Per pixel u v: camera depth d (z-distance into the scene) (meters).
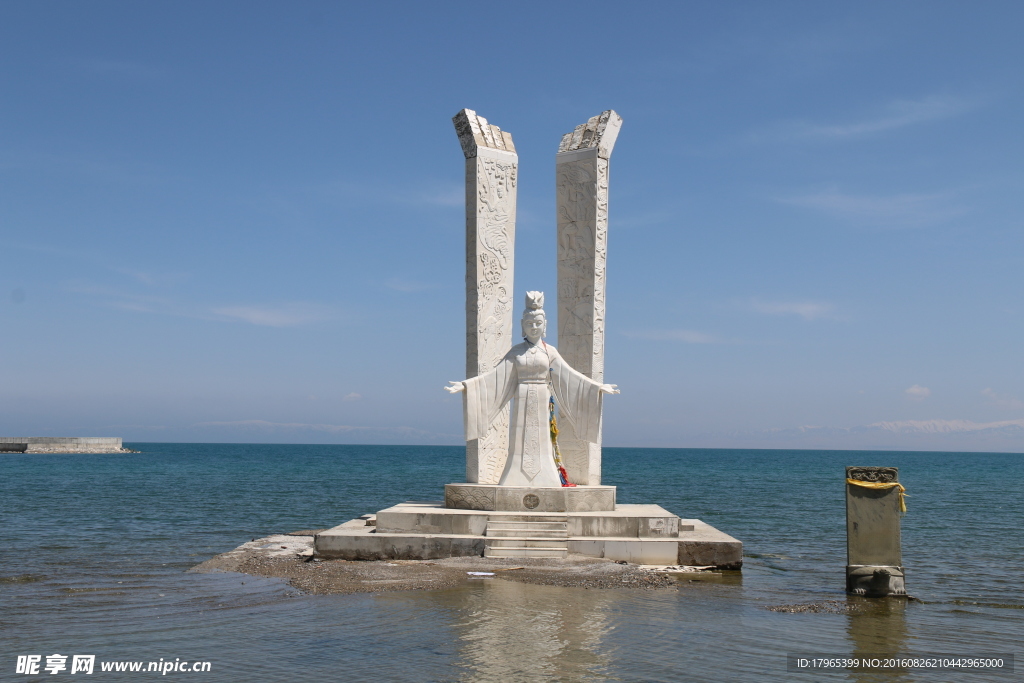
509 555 14.98
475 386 17.38
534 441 17.14
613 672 8.08
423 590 12.22
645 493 40.38
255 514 27.06
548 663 8.36
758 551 18.67
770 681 7.95
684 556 15.13
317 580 13.05
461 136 18.94
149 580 13.55
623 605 11.34
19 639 9.35
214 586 12.85
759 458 151.38
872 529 12.55
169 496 35.16
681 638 9.50
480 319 18.66
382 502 32.75
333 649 8.85
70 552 17.36
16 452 100.62
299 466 79.19
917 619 10.91
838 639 9.66
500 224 19.16
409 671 8.05
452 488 16.80
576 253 19.09
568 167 19.19
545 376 17.39
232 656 8.59
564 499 16.27
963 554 18.11
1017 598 12.65
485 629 9.77
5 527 22.19
